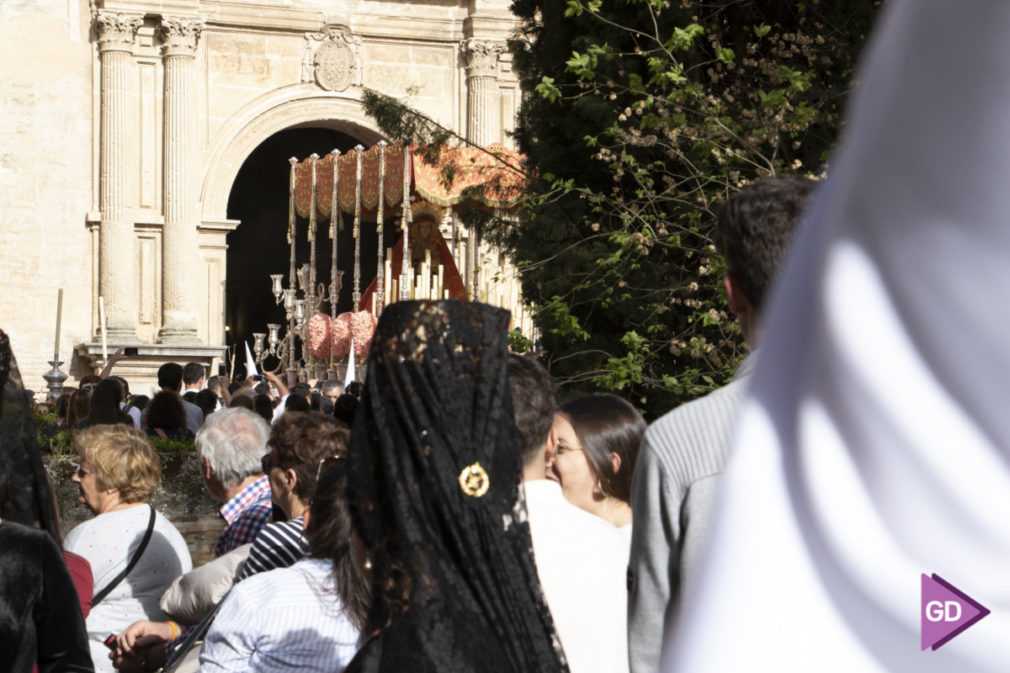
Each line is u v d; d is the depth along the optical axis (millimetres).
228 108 28203
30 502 3178
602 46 8023
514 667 1696
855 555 420
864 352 416
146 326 27344
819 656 423
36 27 26812
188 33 27219
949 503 410
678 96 7492
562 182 8188
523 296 8953
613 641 2477
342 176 21797
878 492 418
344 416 6703
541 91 7996
